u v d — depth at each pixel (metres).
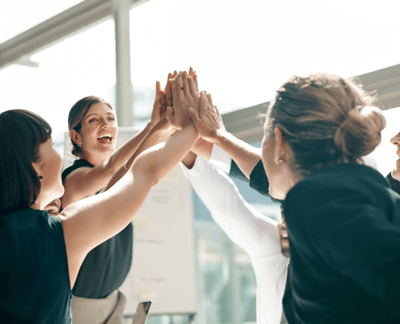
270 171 0.84
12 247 0.74
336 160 0.76
